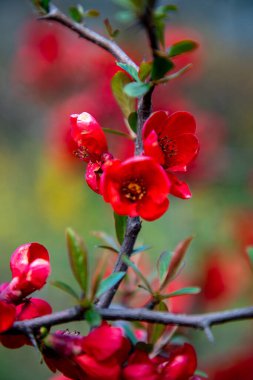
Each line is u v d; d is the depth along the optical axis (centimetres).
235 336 139
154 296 60
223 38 245
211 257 134
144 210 57
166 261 61
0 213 188
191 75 189
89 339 56
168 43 186
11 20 266
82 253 56
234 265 137
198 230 147
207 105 201
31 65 179
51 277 169
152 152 57
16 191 194
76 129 61
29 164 203
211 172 153
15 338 59
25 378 152
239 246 140
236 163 154
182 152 61
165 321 55
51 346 56
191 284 122
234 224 143
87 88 171
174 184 60
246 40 244
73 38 177
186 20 245
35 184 192
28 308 60
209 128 156
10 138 212
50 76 177
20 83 190
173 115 60
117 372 56
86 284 55
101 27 225
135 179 57
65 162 168
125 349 58
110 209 169
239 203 150
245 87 209
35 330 56
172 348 72
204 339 133
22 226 184
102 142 61
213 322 54
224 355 121
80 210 173
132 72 58
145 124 59
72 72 174
